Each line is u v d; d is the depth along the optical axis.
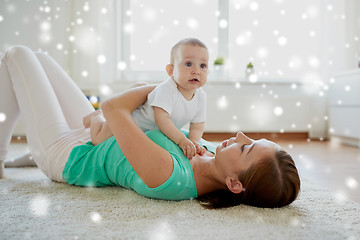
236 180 0.80
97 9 2.68
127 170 0.89
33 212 0.74
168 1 2.83
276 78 2.92
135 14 2.86
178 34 2.87
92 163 0.96
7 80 1.10
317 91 2.85
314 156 1.82
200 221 0.70
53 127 1.03
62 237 0.60
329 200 0.89
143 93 0.93
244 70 2.92
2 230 0.63
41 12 2.64
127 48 2.93
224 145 0.85
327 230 0.66
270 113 2.83
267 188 0.77
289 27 2.91
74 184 1.01
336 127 2.56
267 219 0.72
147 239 0.59
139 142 0.76
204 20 2.88
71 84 1.28
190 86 0.90
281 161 0.78
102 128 0.98
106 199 0.85
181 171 0.79
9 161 1.33
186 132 1.07
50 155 1.01
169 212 0.75
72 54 2.69
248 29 2.89
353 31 2.84
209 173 0.85
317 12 2.91
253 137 2.82
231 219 0.71
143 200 0.85
